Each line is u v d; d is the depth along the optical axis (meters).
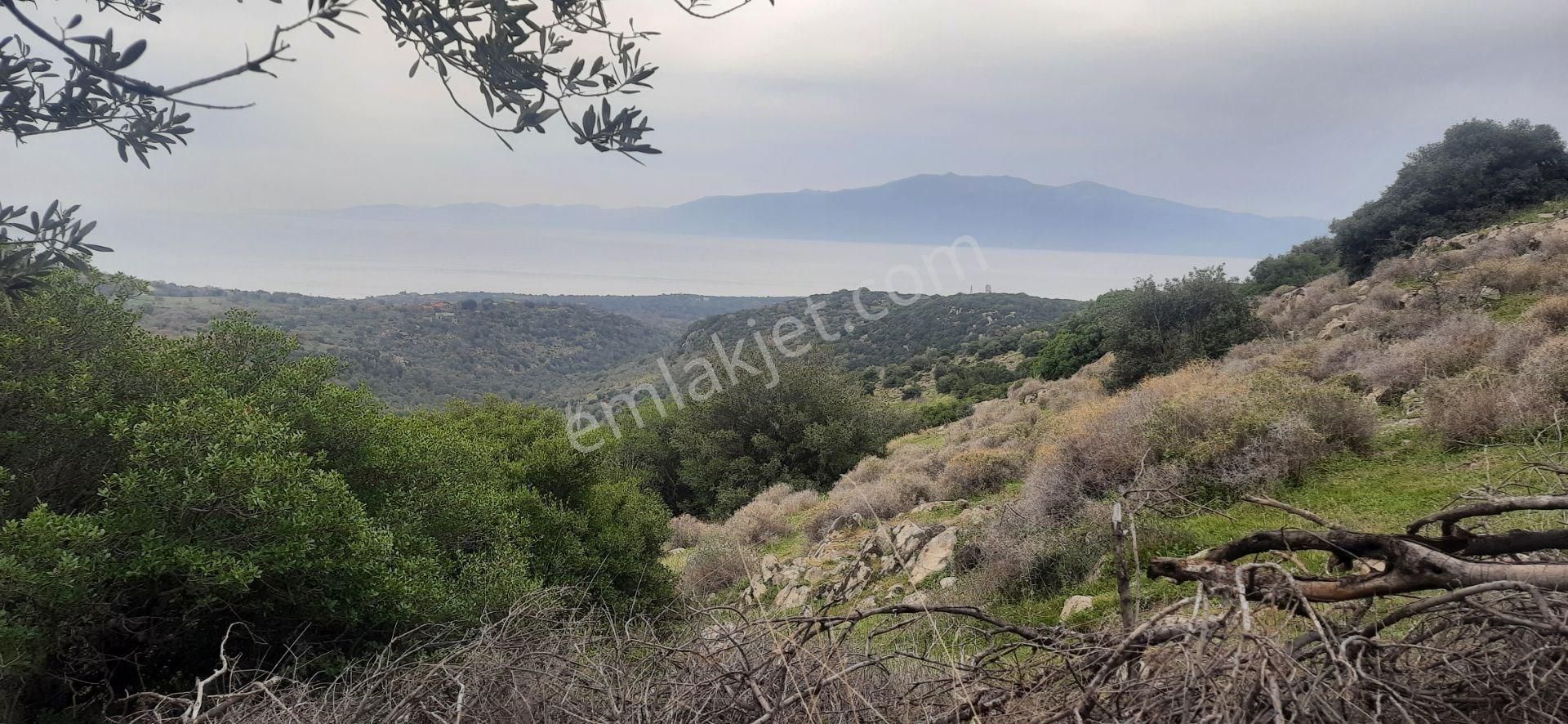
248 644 5.96
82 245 2.30
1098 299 38.00
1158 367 22.91
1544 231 19.77
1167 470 8.48
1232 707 1.55
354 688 3.07
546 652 2.86
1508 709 1.70
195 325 30.50
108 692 5.53
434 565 6.89
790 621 2.31
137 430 5.21
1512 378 8.62
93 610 5.09
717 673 2.38
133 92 1.51
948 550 9.62
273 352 7.79
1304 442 8.45
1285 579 1.87
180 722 2.94
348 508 5.91
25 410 5.57
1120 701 1.76
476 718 2.62
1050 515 9.29
